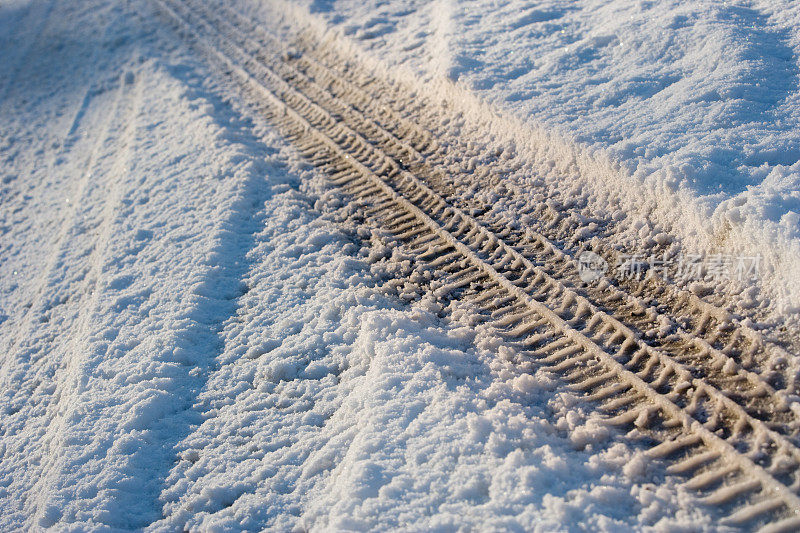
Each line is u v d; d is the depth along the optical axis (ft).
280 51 41.52
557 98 24.93
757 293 16.58
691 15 26.40
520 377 16.25
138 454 16.80
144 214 27.71
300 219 25.08
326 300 20.59
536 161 23.71
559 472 13.70
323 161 28.91
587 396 15.89
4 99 48.98
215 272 23.02
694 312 17.08
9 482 17.87
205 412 17.98
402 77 32.01
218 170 28.71
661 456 14.03
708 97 21.98
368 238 23.71
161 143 33.35
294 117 33.35
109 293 23.57
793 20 24.90
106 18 57.00
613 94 24.02
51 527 15.42
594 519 12.52
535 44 29.22
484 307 19.43
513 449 14.30
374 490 13.99
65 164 37.24
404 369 16.96
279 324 20.16
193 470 16.10
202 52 45.21
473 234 22.18
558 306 18.56
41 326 24.23
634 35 26.61
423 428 15.17
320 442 15.98
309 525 13.98
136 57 46.83
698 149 19.84
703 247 18.03
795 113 20.42
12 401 21.17
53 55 53.62
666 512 12.75
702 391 14.98
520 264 20.39
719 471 13.30
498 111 25.61
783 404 14.02
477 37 31.24
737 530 12.17
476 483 13.57
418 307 19.70
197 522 14.79
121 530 15.10
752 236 16.89
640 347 16.53
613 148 21.25
